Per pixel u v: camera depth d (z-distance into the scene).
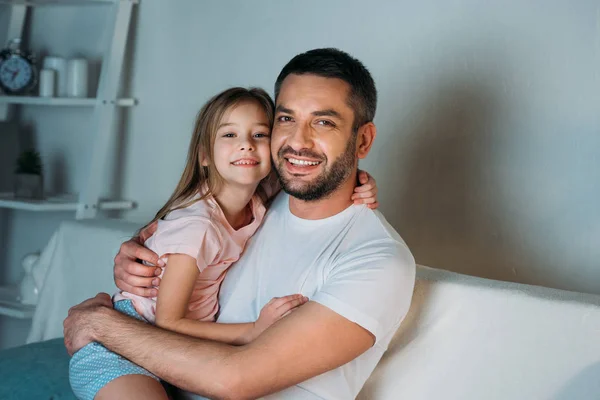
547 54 1.98
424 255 2.27
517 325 1.41
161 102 2.85
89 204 2.77
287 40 2.52
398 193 2.32
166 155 2.85
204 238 1.53
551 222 2.02
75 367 1.54
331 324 1.37
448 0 2.15
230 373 1.36
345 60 1.54
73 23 3.06
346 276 1.42
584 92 1.93
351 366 1.47
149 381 1.46
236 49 2.65
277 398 1.46
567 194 1.98
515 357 1.41
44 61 2.90
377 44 2.31
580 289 1.98
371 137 1.63
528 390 1.38
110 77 2.75
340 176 1.53
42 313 2.30
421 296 1.55
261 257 1.62
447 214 2.21
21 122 3.25
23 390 1.77
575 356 1.34
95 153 2.75
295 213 1.60
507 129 2.07
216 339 1.49
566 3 1.94
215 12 2.69
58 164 3.14
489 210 2.13
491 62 2.08
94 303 1.67
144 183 2.92
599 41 1.89
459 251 2.20
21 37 3.10
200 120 1.66
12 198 2.87
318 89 1.51
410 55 2.24
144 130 2.91
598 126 1.91
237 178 1.61
